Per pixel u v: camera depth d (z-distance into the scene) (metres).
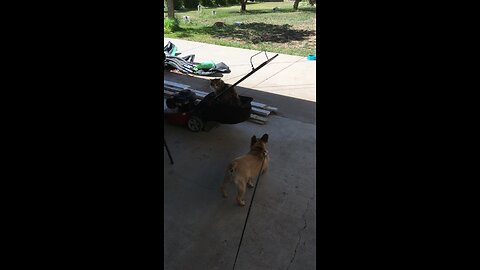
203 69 8.16
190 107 5.25
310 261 2.96
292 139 5.09
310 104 6.41
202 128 5.20
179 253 3.02
